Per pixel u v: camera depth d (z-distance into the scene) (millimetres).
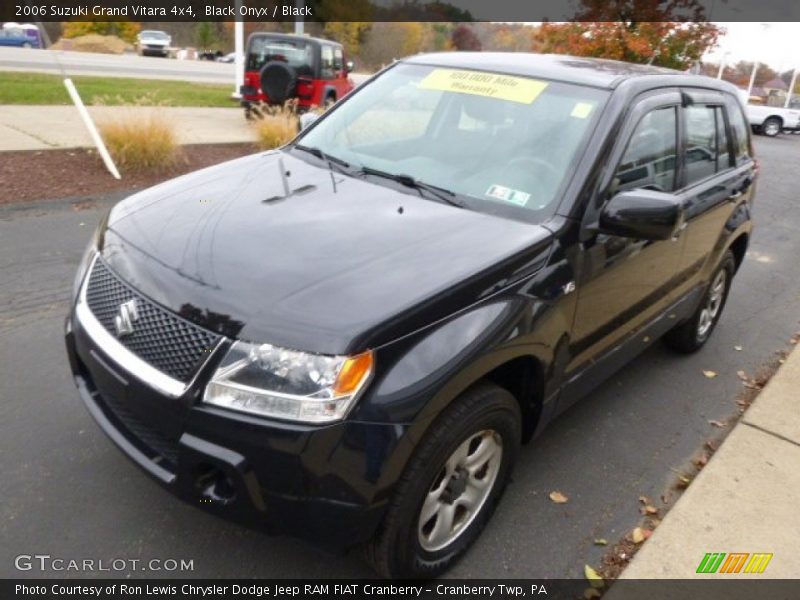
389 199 3145
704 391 4668
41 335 4414
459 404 2516
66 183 7906
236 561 2809
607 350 3562
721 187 4438
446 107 3686
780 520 3352
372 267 2516
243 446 2223
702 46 12367
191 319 2346
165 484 2434
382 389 2246
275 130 10820
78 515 2947
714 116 4414
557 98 3461
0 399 3691
